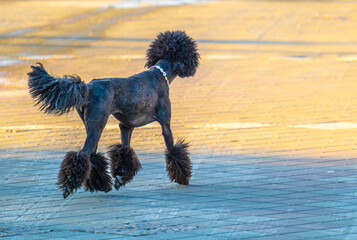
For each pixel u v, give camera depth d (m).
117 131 13.52
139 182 10.23
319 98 16.70
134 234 7.89
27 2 43.00
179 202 9.18
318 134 13.23
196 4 43.16
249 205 9.02
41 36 28.22
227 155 11.77
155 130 13.66
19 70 20.44
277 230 8.01
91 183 9.44
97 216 8.59
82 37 28.11
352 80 19.09
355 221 8.33
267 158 11.55
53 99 8.15
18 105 15.95
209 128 13.83
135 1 45.06
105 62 21.89
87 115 8.69
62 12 37.62
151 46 10.12
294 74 20.16
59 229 8.07
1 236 7.80
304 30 30.73
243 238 7.75
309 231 7.96
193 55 9.99
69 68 20.56
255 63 22.16
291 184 10.01
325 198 9.29
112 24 32.56
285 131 13.51
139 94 9.18
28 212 8.75
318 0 46.88
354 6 42.53
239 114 15.09
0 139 12.84
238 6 42.00
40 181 10.20
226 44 26.36
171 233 7.92
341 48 25.38
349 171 10.67
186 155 10.02
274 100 16.55
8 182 10.12
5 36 28.02
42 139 12.90
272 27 31.72
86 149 8.67
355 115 14.84
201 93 17.48
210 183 10.15
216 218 8.47
